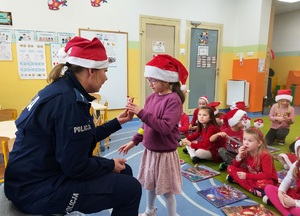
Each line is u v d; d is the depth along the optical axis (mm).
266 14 5117
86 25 3973
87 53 1043
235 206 1752
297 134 3777
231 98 5508
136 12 4355
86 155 1010
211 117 2678
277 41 7859
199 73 5258
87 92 1128
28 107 1010
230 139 2533
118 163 1178
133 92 4551
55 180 1007
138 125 4395
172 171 1396
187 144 2684
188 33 4953
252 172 2041
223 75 5598
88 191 1034
